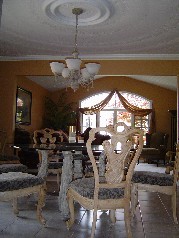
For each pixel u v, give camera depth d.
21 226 2.92
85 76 4.71
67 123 10.98
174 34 5.20
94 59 6.73
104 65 6.73
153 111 11.65
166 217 3.39
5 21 4.74
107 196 2.49
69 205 2.86
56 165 4.61
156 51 6.31
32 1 4.00
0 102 6.93
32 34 5.33
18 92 8.28
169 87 11.25
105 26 4.83
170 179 3.22
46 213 3.41
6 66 6.95
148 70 6.65
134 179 3.29
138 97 12.11
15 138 7.01
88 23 4.68
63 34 5.29
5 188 2.66
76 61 4.34
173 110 10.66
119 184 2.51
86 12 4.32
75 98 11.91
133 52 6.42
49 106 11.14
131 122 12.05
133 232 2.83
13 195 2.72
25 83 8.96
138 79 11.71
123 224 3.10
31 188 2.87
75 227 2.94
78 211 3.56
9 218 3.18
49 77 9.33
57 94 11.89
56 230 2.82
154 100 11.72
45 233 2.73
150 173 3.40
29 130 9.47
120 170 2.51
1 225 2.94
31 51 6.46
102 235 2.73
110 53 6.52
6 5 4.12
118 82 11.92
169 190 3.21
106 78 11.97
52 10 4.22
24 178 2.83
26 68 6.92
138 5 4.04
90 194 2.51
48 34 5.31
